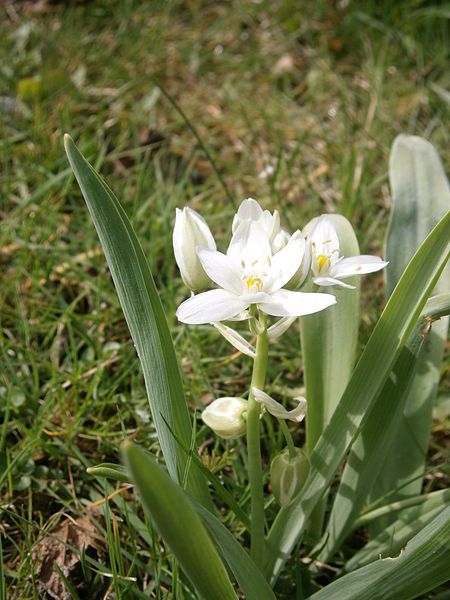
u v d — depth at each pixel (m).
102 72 0.32
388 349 0.12
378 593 0.12
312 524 0.16
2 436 0.17
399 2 0.35
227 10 0.36
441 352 0.16
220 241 0.24
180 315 0.11
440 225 0.11
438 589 0.15
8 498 0.17
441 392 0.20
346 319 0.15
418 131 0.29
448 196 0.17
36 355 0.20
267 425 0.18
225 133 0.30
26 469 0.17
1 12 0.35
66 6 0.35
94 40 0.33
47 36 0.33
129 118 0.29
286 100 0.31
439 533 0.11
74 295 0.23
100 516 0.16
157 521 0.10
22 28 0.33
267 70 0.33
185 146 0.29
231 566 0.12
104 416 0.19
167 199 0.26
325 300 0.11
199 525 0.10
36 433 0.18
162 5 0.35
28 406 0.19
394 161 0.17
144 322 0.12
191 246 0.12
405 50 0.33
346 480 0.15
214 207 0.26
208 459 0.16
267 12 0.35
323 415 0.15
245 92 0.32
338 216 0.16
